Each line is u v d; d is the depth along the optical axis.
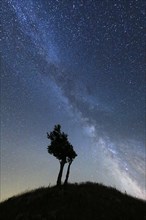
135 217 28.62
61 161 36.94
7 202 33.47
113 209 29.20
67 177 36.56
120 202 31.73
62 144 37.19
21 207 29.86
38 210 28.05
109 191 35.62
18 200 32.59
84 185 36.56
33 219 26.02
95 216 26.94
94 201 30.11
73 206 28.34
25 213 27.86
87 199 30.36
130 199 34.31
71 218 26.03
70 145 37.53
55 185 36.09
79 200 29.83
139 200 35.06
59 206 28.30
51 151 37.28
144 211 30.91
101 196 32.34
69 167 37.03
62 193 31.88
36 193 33.84
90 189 34.62
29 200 31.22
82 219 26.06
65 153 36.78
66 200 29.77
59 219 25.69
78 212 27.23
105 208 28.95
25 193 35.72
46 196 31.42
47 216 26.28
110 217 27.28
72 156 37.16
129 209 30.28
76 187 35.06
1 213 29.84
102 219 26.59
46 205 28.92
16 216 27.75
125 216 28.28
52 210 27.55
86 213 27.20
